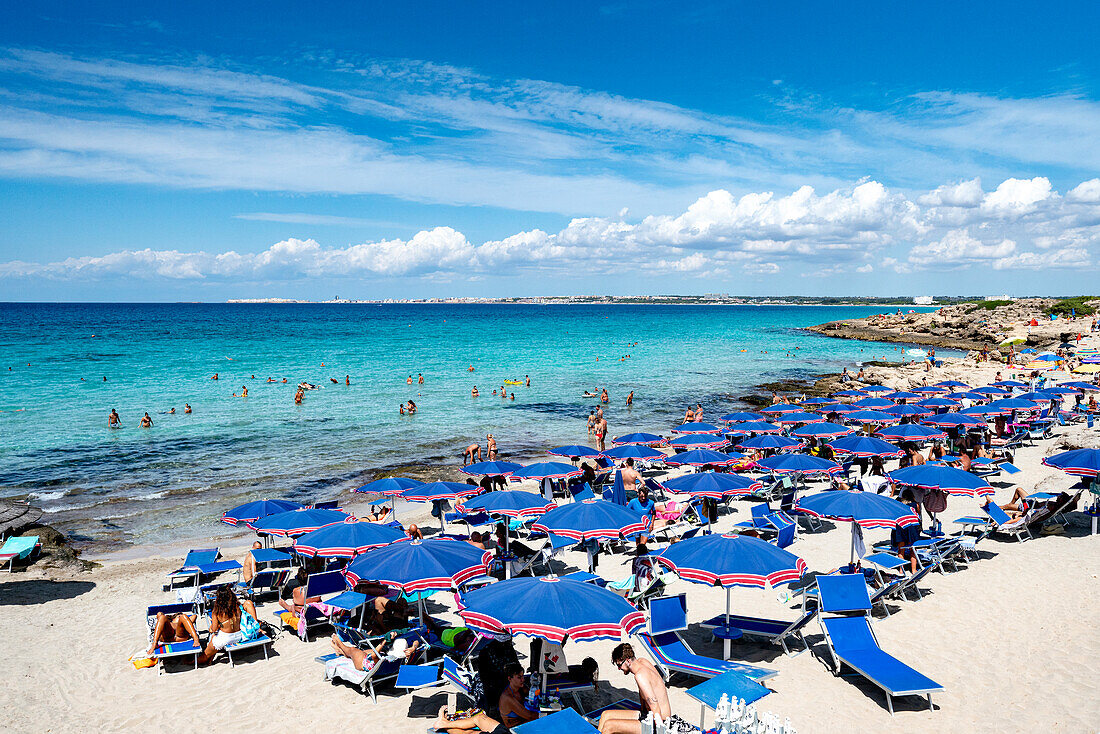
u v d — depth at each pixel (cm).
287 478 2336
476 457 2609
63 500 2052
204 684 948
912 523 1111
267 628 1130
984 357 5941
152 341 8650
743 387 4891
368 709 867
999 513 1433
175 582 1406
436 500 1753
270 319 16675
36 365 5731
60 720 849
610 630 721
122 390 4338
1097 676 846
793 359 7144
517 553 1376
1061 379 4450
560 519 1202
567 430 3297
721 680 766
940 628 1020
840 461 2341
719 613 1143
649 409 3941
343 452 2750
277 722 839
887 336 10856
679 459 1928
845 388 4638
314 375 5244
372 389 4559
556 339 10038
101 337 9231
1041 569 1238
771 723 629
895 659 868
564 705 838
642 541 1245
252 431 3144
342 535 1123
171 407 3756
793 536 1445
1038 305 11319
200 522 1866
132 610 1254
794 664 935
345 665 930
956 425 2477
